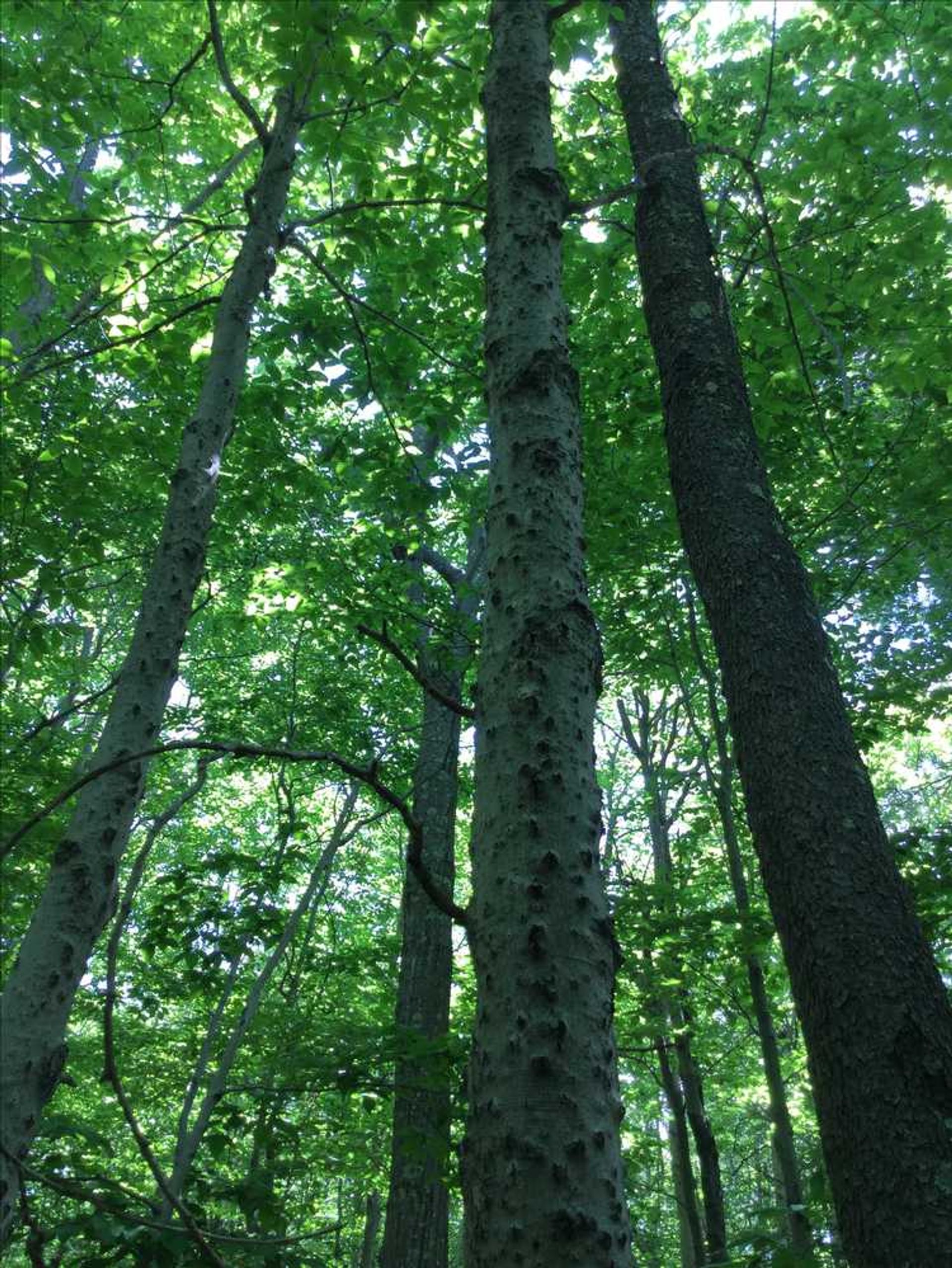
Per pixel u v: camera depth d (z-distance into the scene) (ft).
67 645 35.01
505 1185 5.27
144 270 22.34
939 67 19.56
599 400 25.03
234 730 28.63
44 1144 15.42
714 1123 55.47
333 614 26.84
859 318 23.15
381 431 29.30
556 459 8.21
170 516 12.00
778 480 26.78
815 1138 32.91
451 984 28.58
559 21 16.08
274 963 17.69
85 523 22.54
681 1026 27.66
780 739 10.91
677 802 37.37
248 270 14.07
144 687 10.75
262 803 49.42
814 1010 9.48
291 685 32.63
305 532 28.86
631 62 17.81
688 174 16.06
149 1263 9.56
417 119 18.69
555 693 6.99
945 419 25.38
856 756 10.92
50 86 17.15
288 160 15.10
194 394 22.16
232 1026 25.50
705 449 13.26
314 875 20.74
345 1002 31.30
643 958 25.89
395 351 21.86
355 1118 29.43
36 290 18.37
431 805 30.14
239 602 35.45
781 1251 11.95
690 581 27.61
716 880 35.04
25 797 20.29
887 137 18.93
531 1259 5.01
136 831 41.88
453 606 28.71
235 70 22.98
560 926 6.09
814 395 13.83
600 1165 5.35
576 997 5.87
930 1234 7.92
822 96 23.08
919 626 28.78
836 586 26.66
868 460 25.62
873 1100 8.68
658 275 15.08
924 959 9.47
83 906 9.50
